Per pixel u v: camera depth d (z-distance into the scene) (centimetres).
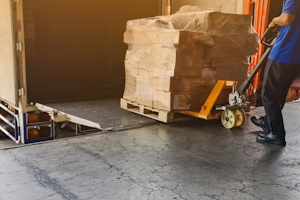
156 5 838
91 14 1158
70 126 554
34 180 267
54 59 1238
